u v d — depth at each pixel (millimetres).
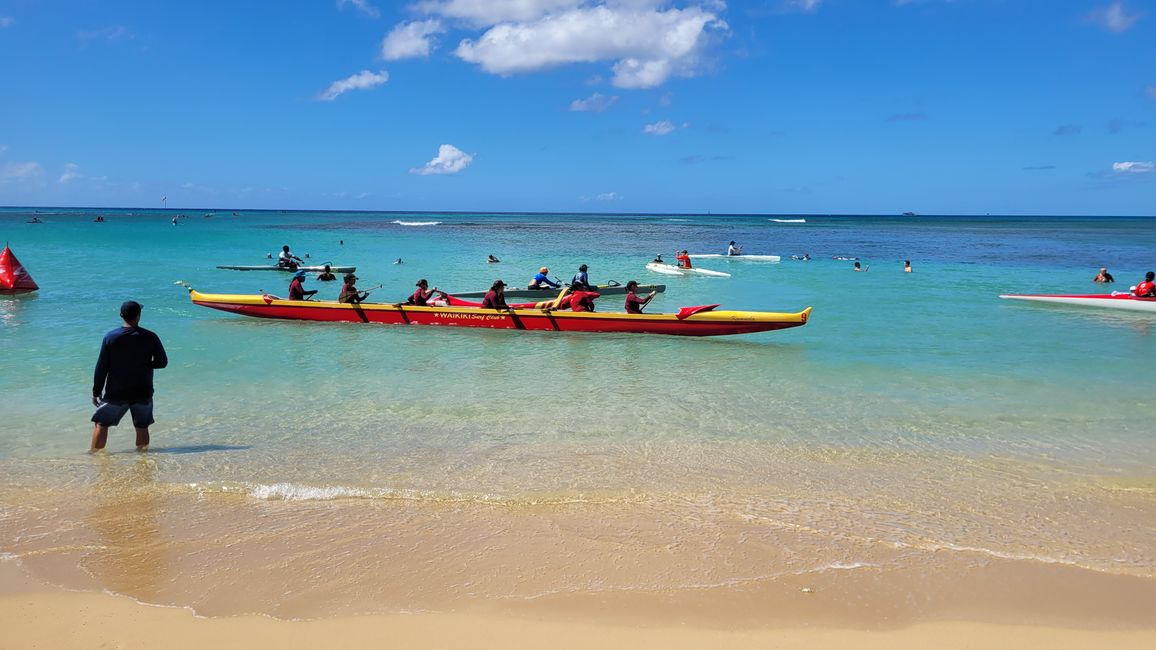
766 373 10828
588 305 15203
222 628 3842
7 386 9266
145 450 6840
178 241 48844
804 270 32062
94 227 71062
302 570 4477
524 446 7090
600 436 7457
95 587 4254
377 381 10062
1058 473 6422
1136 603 4199
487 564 4570
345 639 3756
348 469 6355
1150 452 7082
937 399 9219
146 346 6801
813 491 5898
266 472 6242
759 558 4680
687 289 23750
